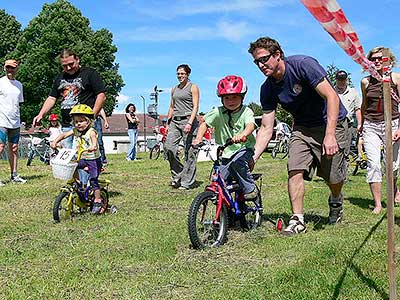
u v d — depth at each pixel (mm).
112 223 5855
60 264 4262
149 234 5230
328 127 4723
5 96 9461
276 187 8922
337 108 4738
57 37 47781
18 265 4270
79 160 6281
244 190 5309
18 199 7656
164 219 6055
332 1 2305
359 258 4145
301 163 5238
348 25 2436
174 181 9039
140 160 17422
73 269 4105
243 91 5262
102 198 6500
